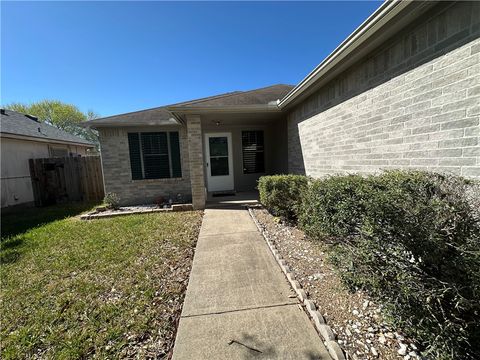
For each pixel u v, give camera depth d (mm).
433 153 2545
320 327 2070
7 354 2033
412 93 2793
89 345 2072
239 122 8914
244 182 10047
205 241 4426
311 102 5672
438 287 1655
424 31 2594
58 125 29906
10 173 9648
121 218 6527
